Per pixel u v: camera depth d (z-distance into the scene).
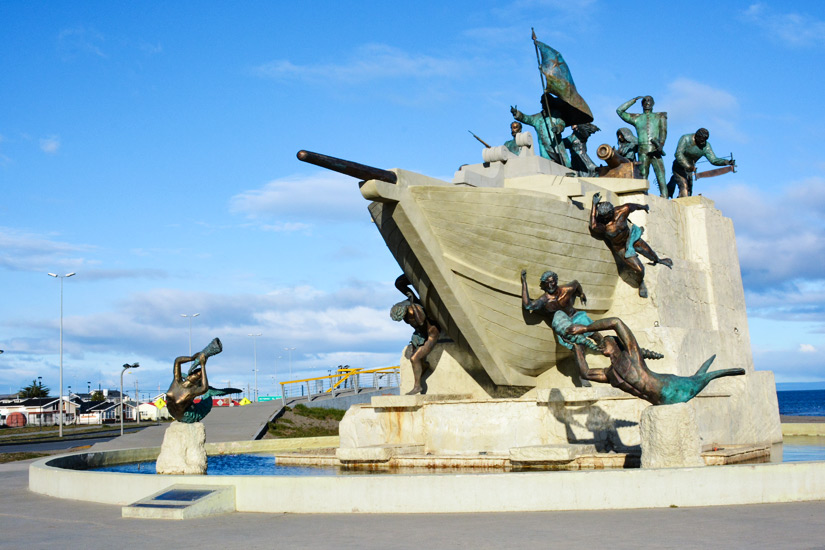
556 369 19.52
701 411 18.19
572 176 20.08
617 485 10.99
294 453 20.45
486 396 19.72
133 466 18.80
